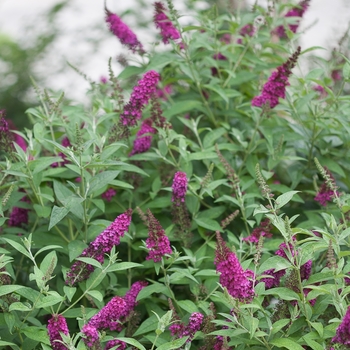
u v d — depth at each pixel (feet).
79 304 21.59
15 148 22.38
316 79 23.95
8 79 59.36
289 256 16.21
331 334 15.93
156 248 18.10
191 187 22.13
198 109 26.66
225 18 28.02
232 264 15.48
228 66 28.12
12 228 22.04
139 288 19.34
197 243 23.45
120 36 25.77
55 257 16.72
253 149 24.58
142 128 23.70
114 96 25.03
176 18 24.97
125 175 23.72
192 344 19.54
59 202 22.41
